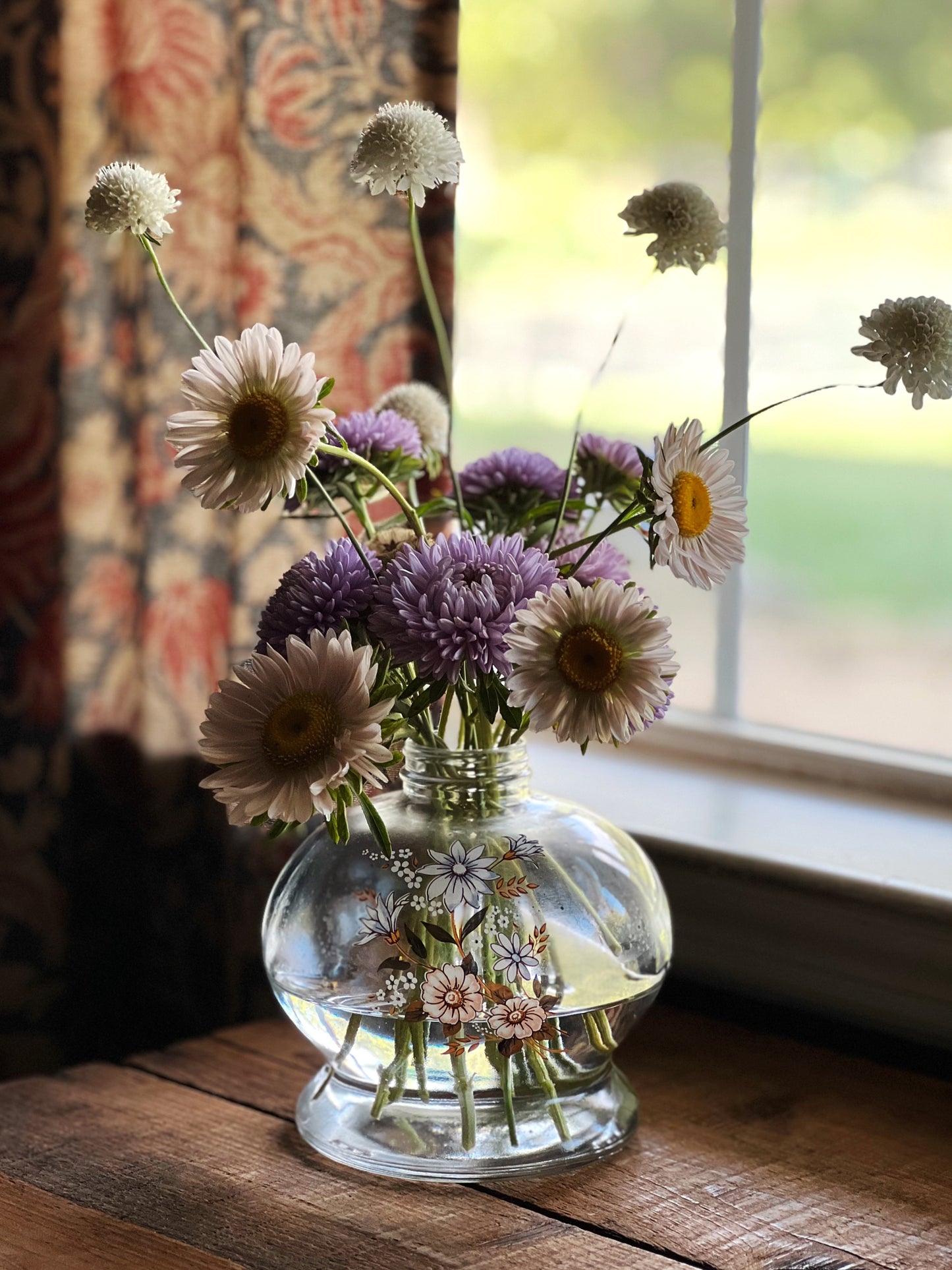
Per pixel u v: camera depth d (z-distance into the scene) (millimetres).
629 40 2404
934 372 664
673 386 1699
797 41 2396
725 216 1179
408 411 878
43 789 1123
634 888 784
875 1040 952
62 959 1138
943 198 2303
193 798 1141
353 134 1062
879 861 971
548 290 2268
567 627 636
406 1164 755
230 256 1071
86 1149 798
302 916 764
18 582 1118
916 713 3098
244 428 641
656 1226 713
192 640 1125
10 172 1087
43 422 1097
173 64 1063
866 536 3170
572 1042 759
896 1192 750
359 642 699
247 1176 766
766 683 3137
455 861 732
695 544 666
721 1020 1005
